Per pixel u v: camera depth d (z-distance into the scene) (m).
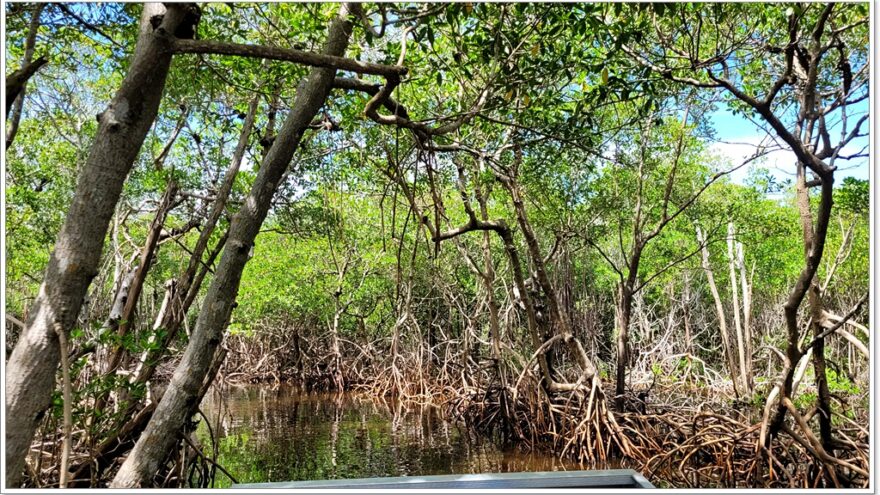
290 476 10.14
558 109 8.11
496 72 6.38
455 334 20.89
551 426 12.30
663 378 18.20
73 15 6.83
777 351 9.12
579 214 15.38
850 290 18.12
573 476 4.34
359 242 19.78
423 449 12.51
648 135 13.07
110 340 5.78
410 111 10.23
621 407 12.01
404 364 20.14
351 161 11.46
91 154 3.71
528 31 6.33
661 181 15.80
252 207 5.52
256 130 9.73
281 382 25.70
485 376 16.67
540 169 12.26
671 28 7.50
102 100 12.88
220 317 5.34
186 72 7.63
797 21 6.58
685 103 11.44
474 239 17.75
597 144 9.04
